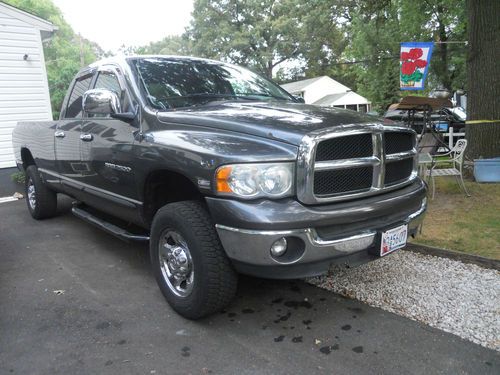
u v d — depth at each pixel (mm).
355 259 2861
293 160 2596
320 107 3510
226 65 4598
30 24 10234
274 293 3529
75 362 2656
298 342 2812
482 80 7074
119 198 3844
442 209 5527
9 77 10055
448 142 13055
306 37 35469
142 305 3402
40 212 6078
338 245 2656
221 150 2684
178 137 3016
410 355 2625
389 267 3910
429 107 7449
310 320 3092
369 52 20078
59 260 4527
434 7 16047
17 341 2918
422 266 3895
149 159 3189
